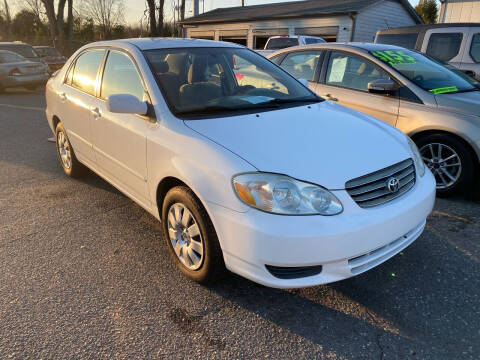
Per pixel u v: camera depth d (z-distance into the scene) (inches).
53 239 134.3
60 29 1141.7
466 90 173.6
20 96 506.9
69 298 104.3
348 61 192.5
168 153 106.3
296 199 87.1
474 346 87.7
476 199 162.6
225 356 86.0
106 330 93.2
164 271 116.0
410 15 794.8
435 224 142.3
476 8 565.3
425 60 192.5
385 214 93.0
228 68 140.1
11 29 1737.2
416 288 107.3
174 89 120.7
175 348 88.1
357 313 98.3
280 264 87.2
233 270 94.9
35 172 201.5
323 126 111.7
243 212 88.8
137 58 129.1
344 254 88.2
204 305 101.7
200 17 991.6
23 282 111.0
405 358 84.9
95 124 145.7
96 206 160.6
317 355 86.1
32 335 91.7
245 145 97.3
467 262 118.6
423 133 167.0
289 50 223.6
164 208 113.0
